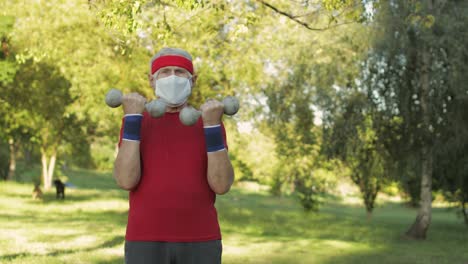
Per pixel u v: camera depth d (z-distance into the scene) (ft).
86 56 63.77
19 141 132.77
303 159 79.25
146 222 8.72
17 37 66.44
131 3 20.08
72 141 117.60
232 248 44.88
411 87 61.16
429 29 54.90
